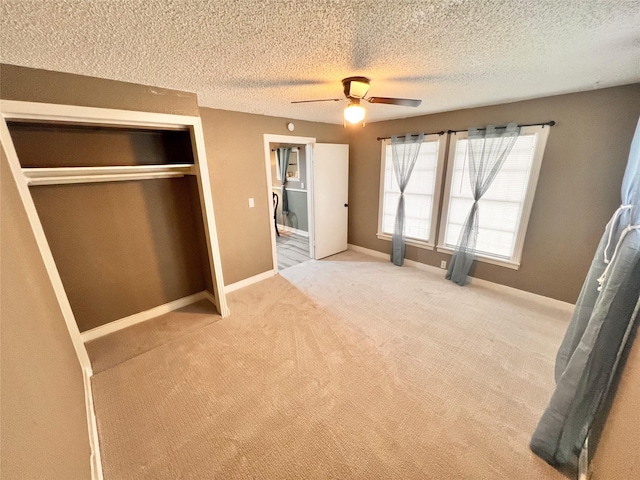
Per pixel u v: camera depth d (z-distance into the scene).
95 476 1.30
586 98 2.40
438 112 3.40
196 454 1.48
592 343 1.24
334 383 1.95
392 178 4.20
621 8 1.07
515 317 2.74
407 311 2.89
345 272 3.99
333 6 1.04
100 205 2.40
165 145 2.62
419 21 1.17
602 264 1.39
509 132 2.81
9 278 0.93
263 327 2.65
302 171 5.92
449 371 2.04
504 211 3.10
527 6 1.06
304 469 1.40
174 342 2.44
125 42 1.29
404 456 1.45
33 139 1.97
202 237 2.89
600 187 2.46
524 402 1.78
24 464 0.67
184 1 0.96
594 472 1.21
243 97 2.48
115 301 2.59
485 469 1.39
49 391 1.03
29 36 1.17
